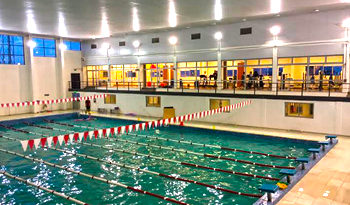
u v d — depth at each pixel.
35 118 19.23
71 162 9.88
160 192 7.24
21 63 21.16
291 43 15.02
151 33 20.64
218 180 8.02
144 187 7.59
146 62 21.14
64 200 6.86
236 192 7.13
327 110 13.02
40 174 8.70
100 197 7.00
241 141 12.67
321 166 8.41
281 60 15.57
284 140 12.41
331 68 14.18
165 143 12.46
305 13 14.36
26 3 11.16
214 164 9.45
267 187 5.99
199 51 18.42
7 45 20.28
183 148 11.55
